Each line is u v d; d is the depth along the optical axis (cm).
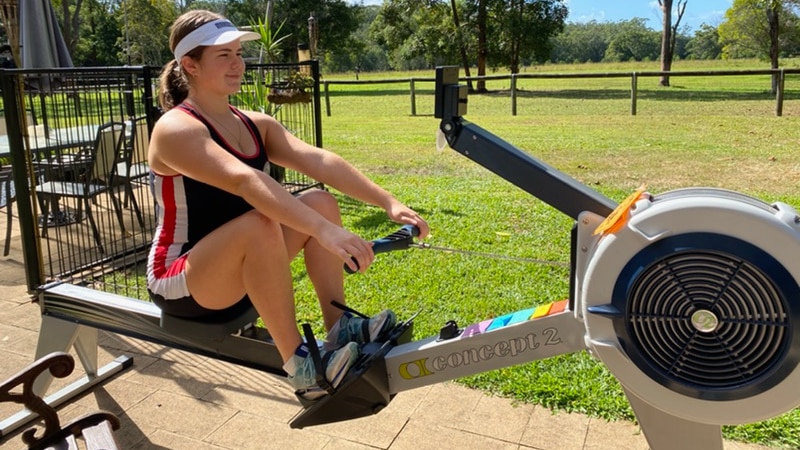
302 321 351
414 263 429
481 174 740
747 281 147
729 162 770
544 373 288
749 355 150
